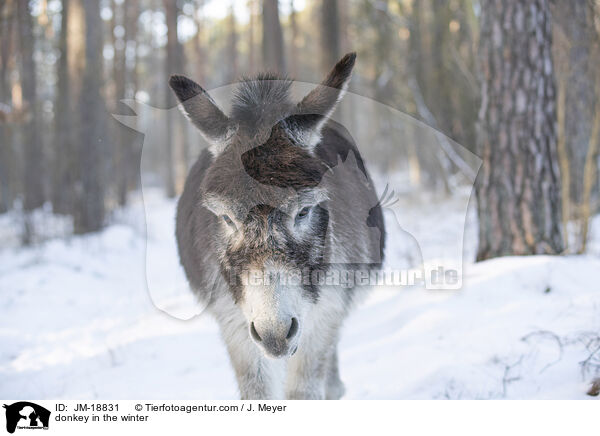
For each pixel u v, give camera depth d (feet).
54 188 53.88
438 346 13.47
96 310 22.89
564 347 11.60
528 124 17.60
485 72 18.17
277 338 7.38
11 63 53.83
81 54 39.86
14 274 27.96
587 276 15.33
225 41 111.75
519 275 16.05
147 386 14.19
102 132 40.93
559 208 18.06
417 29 44.24
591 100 25.14
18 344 18.54
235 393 13.03
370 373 13.19
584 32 20.89
